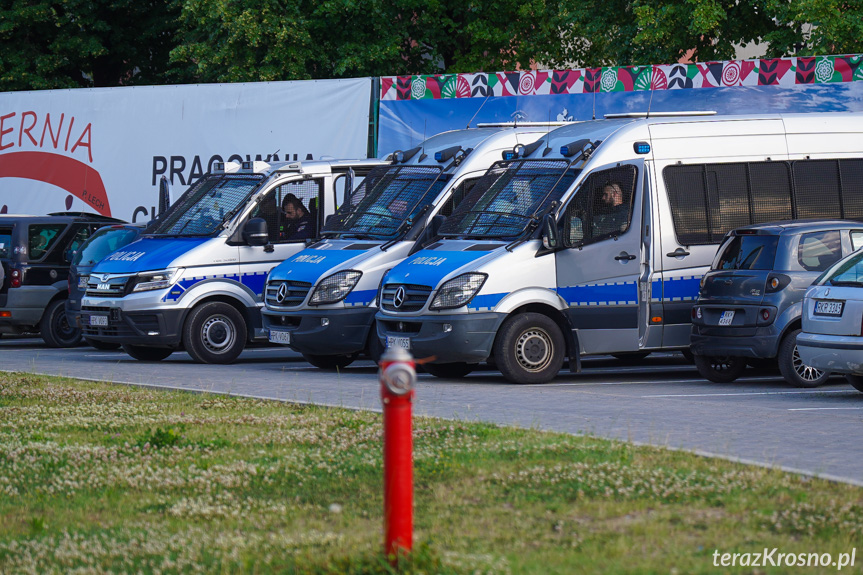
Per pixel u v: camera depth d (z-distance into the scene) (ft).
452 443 61.98
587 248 100.53
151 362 123.85
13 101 171.32
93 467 58.03
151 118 162.40
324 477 54.54
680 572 37.99
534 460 56.65
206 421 72.18
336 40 216.54
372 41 216.95
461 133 123.24
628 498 48.49
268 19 203.21
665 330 102.73
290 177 124.57
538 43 225.15
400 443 37.50
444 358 98.32
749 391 91.25
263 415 74.64
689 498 48.19
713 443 62.80
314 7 213.66
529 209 102.01
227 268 121.49
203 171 159.43
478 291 97.60
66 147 168.35
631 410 77.92
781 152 108.17
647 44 181.37
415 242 110.93
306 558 39.60
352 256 111.34
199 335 120.26
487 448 60.29
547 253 99.76
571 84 140.87
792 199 108.17
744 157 106.93
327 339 109.19
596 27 195.42
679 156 104.78
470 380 103.19
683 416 74.38
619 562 39.11
